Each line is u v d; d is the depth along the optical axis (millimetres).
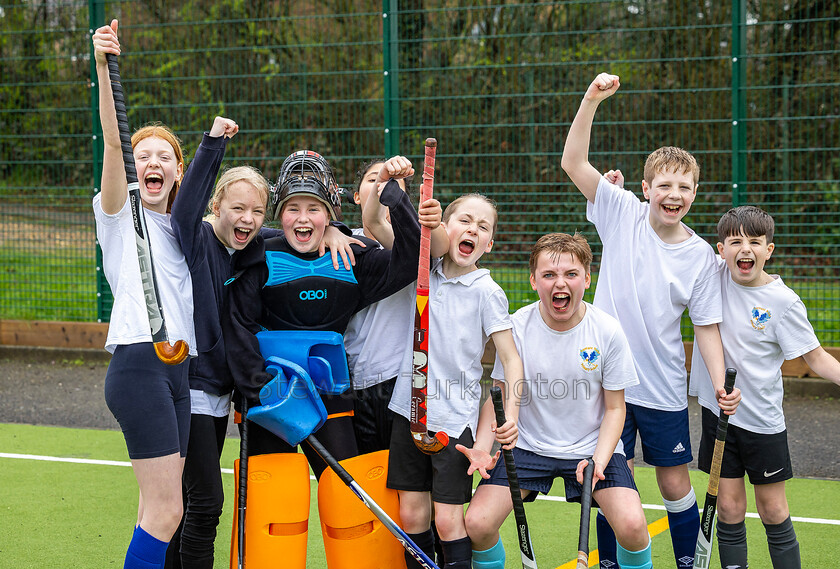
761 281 3539
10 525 4375
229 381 3359
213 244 3379
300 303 3375
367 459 3363
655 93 7008
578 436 3395
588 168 3822
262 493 3285
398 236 3320
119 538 4223
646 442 3666
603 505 3318
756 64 7246
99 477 5086
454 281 3396
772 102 7113
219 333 3324
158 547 3145
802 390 6605
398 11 7090
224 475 5152
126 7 7703
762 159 7066
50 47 8070
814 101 7191
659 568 3961
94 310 8102
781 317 3471
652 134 7031
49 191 8133
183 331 3201
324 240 3457
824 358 3482
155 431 3107
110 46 2994
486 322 3377
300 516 3295
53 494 4809
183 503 3629
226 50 7512
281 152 7500
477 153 7242
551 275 3289
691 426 6082
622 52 7121
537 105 7160
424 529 3396
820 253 7434
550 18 7191
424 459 3363
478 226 3363
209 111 7578
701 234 7035
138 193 2945
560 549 4176
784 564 3551
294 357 3283
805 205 7340
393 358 3486
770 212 7176
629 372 3357
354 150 7391
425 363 3145
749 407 3482
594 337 3365
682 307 3639
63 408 6480
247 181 3348
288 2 7543
